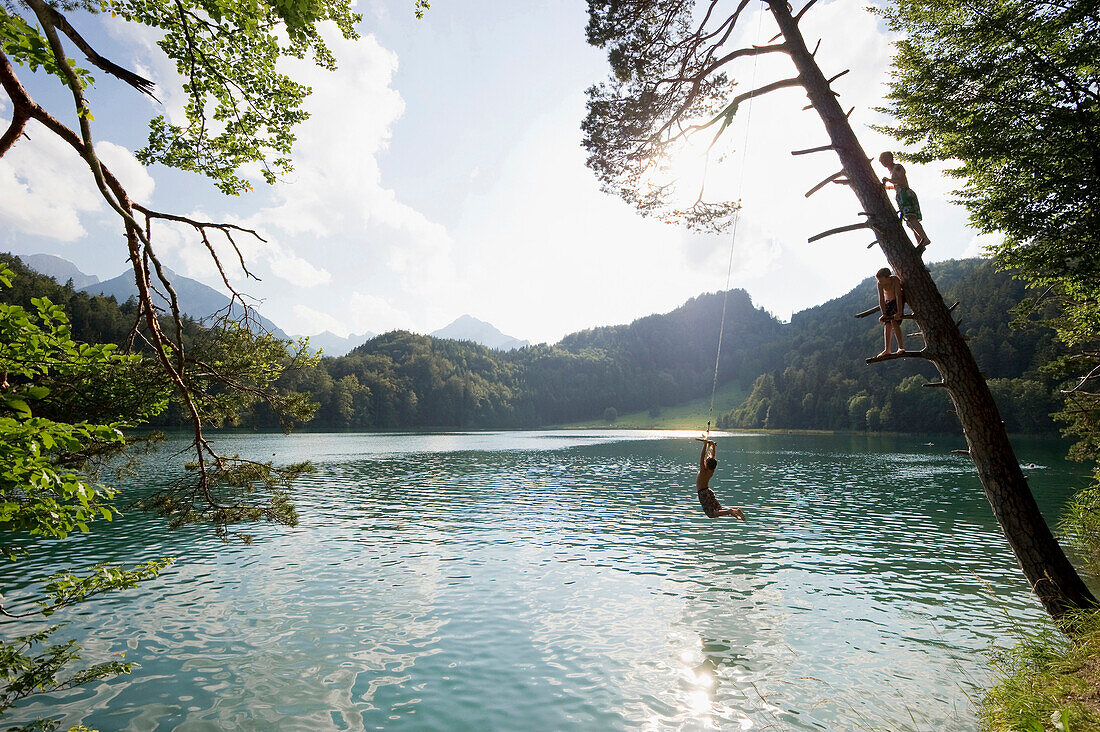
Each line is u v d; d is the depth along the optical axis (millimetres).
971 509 32219
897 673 11531
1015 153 14297
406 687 11031
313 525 27484
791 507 33219
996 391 93812
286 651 12727
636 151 12836
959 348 9031
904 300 9336
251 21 7117
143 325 9664
